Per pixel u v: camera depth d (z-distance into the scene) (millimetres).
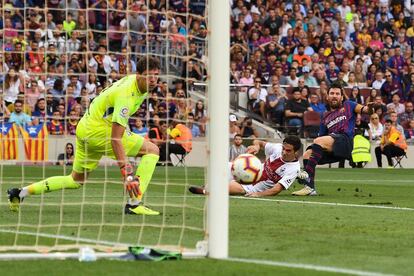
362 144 48906
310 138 60812
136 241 19984
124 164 24781
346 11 72250
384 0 74000
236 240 20188
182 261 17125
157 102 48188
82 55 50438
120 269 16156
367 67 68812
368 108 34500
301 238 20609
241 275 15680
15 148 45750
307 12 70938
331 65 67812
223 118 17609
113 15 55938
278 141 59000
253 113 62531
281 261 17250
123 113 24672
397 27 73750
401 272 16234
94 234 21109
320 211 27250
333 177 47625
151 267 16391
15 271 15859
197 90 48500
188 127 42562
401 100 67375
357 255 18141
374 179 46125
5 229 21969
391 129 60031
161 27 52812
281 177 32469
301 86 62156
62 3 57344
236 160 32750
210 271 16047
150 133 49281
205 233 18203
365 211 27531
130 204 25547
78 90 49312
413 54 73562
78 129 26016
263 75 65688
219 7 17734
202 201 30094
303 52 67625
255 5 69750
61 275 15523
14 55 50438
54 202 29312
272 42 67625
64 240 19906
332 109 34781
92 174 45562
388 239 20672
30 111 48344
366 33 72000
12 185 36750
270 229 22281
